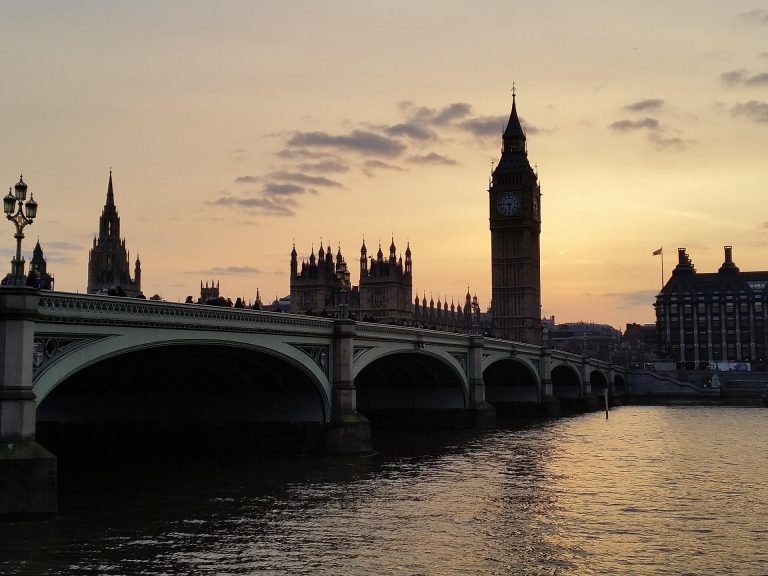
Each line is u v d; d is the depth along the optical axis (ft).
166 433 243.81
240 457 229.25
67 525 133.49
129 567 110.73
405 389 367.25
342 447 233.55
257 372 229.25
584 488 182.09
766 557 121.49
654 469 216.74
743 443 296.30
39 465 131.34
